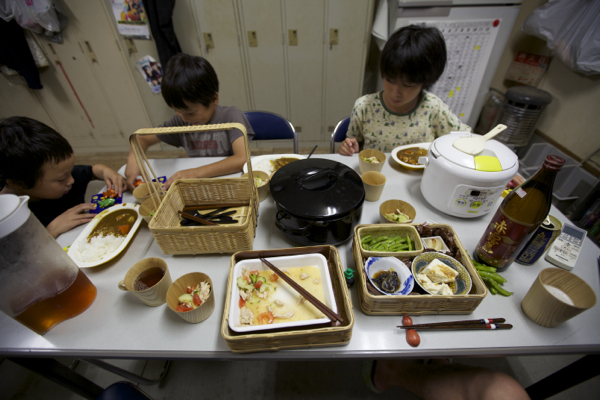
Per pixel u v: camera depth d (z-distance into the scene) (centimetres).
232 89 262
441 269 69
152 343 63
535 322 65
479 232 88
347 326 56
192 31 230
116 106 278
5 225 51
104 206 102
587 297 62
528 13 217
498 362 125
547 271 65
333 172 81
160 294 68
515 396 72
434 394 88
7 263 53
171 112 282
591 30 164
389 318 67
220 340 63
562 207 201
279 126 161
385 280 68
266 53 241
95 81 259
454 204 86
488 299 70
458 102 245
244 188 94
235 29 229
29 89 260
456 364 91
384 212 90
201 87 123
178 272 79
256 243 86
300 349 62
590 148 186
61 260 63
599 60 164
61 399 121
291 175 81
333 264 76
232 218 89
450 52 218
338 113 277
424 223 81
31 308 60
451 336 63
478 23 205
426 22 204
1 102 266
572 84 194
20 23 210
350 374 123
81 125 290
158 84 260
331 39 232
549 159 59
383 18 214
